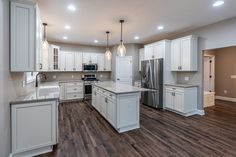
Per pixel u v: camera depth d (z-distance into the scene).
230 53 5.91
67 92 5.95
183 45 4.37
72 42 6.27
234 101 5.83
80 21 3.66
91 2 2.68
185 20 3.64
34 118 2.17
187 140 2.71
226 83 6.06
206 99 5.17
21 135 2.10
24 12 2.14
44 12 3.10
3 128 1.77
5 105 1.85
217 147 2.45
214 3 2.73
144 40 5.94
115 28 4.26
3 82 1.79
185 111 4.12
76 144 2.55
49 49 5.50
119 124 3.03
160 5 2.81
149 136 2.88
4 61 1.84
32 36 2.19
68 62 6.25
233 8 2.95
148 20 3.62
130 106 3.16
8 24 2.02
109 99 3.38
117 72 6.58
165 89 4.78
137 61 6.65
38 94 2.61
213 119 3.88
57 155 2.22
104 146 2.49
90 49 6.98
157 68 4.80
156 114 4.32
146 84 5.25
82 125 3.43
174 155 2.22
